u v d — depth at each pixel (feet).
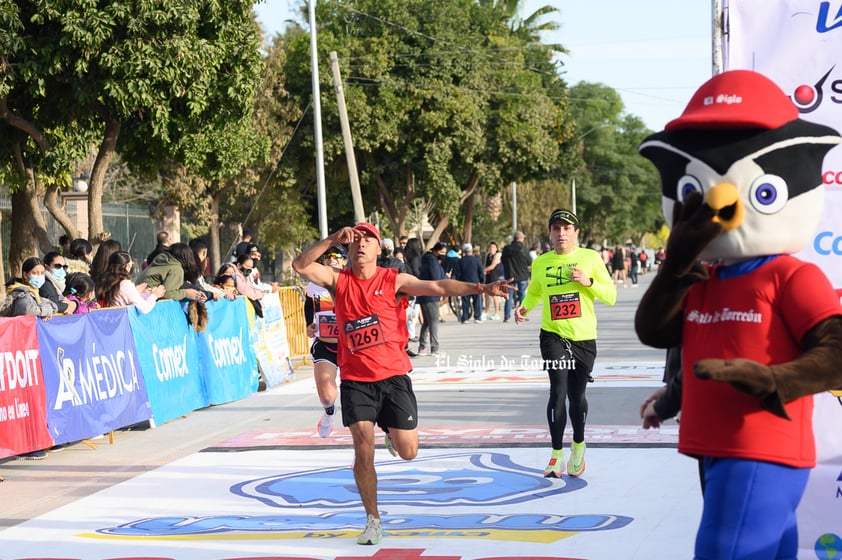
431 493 25.63
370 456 21.54
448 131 127.13
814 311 11.12
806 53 17.34
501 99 134.41
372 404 21.80
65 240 62.13
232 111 63.21
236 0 60.18
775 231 11.51
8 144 61.82
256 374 47.57
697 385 11.89
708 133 11.59
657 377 46.09
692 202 11.51
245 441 34.32
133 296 37.32
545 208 210.38
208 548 21.35
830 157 17.29
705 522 11.60
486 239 180.75
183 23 55.72
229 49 61.36
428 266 64.54
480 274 90.48
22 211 68.03
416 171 127.85
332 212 134.31
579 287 26.48
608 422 34.65
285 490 26.73
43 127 60.34
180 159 64.95
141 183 121.19
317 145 91.40
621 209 287.69
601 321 87.66
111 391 34.76
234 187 112.16
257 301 48.14
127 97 55.01
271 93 117.60
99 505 25.88
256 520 23.68
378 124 121.39
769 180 11.40
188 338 41.09
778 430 11.39
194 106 57.93
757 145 11.41
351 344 21.81
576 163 158.81
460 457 29.91
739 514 11.32
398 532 22.02
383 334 21.86
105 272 37.45
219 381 43.45
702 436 11.75
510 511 23.44
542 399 40.68
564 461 28.73
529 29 172.04
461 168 132.98
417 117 124.98
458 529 22.00
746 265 11.83
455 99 124.88
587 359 26.66
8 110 58.34
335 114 120.67
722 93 11.71
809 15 17.31
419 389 45.37
